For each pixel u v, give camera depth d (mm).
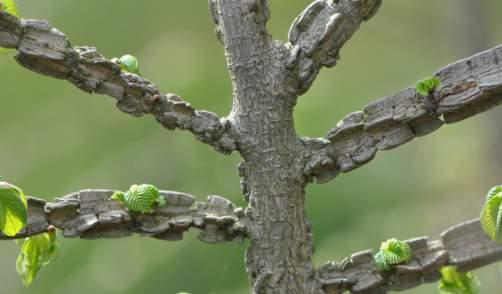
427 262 1813
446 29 6211
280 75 1794
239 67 1795
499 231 1771
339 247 5375
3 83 6762
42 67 1769
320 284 1798
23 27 1761
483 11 6070
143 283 5547
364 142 1795
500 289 3627
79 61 1771
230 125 1794
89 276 5793
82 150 6527
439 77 1778
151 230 1787
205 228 1798
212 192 5617
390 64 6637
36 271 1792
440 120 1787
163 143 6020
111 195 1786
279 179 1793
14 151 6680
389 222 5574
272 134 1794
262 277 1793
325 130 6141
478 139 6133
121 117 6465
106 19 6730
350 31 1797
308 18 1797
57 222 1776
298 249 1795
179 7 6715
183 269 5387
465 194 5887
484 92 1771
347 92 6504
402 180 5875
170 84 6547
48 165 6570
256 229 1796
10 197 1749
